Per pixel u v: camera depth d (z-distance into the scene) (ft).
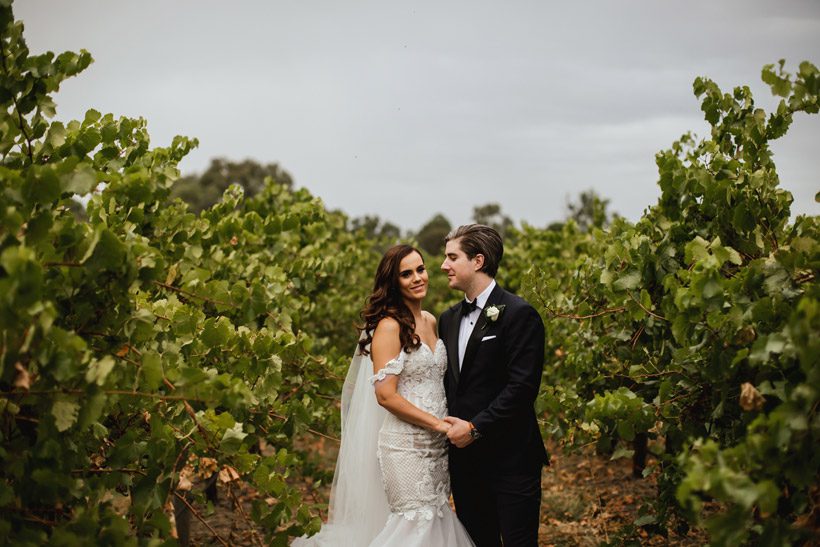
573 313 15.01
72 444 7.61
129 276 7.45
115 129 10.62
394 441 11.92
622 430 10.02
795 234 10.25
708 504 15.66
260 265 16.29
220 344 10.24
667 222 12.80
